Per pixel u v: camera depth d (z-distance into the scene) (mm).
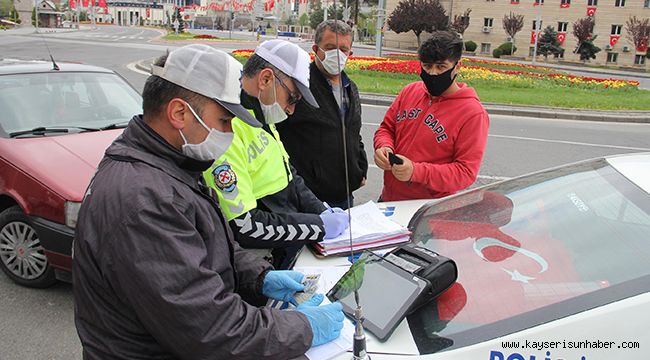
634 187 2111
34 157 3723
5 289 3750
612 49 44062
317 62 2926
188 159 1533
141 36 44250
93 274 1422
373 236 2234
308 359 1534
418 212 2586
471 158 2875
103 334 1471
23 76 4570
